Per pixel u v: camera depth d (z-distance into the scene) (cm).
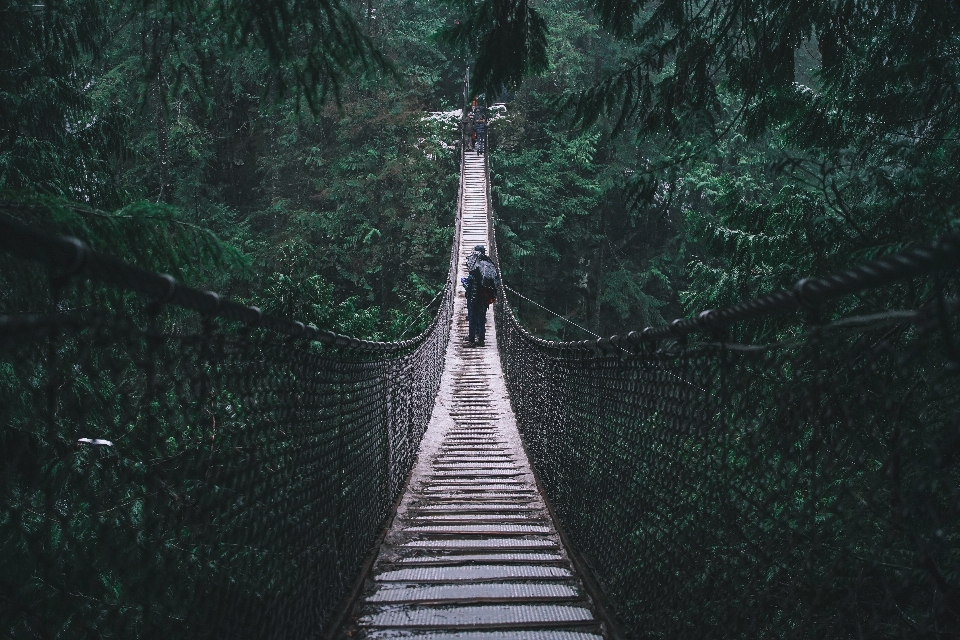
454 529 453
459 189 2233
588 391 408
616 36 339
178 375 152
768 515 170
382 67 264
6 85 324
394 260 2122
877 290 268
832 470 175
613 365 343
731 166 1566
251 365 197
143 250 249
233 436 184
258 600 205
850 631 197
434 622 302
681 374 234
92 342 122
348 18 247
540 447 609
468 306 1302
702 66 321
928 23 275
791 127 352
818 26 308
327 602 297
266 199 2278
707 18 321
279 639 227
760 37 316
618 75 326
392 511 493
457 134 2534
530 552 411
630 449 307
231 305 171
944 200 262
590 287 2555
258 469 201
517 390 852
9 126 322
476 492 556
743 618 181
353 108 2145
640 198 316
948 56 282
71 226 228
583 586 344
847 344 197
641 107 332
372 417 430
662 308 2672
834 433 183
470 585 347
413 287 2044
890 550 194
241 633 192
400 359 569
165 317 300
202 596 168
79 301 248
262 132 2225
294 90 270
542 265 2584
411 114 2219
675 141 324
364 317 803
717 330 189
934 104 301
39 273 229
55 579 141
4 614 134
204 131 1842
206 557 169
